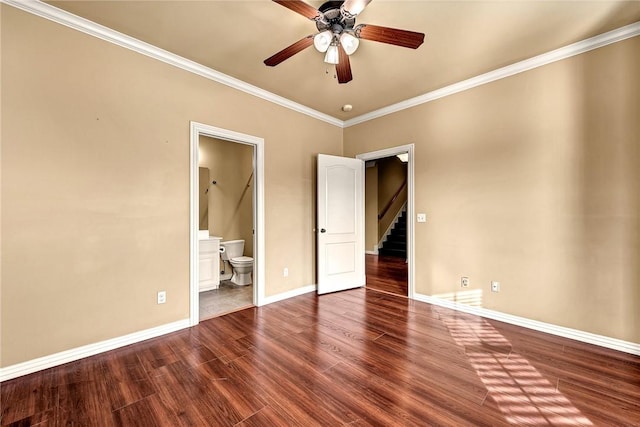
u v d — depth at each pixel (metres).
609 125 2.28
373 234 7.26
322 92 3.39
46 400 1.67
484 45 2.43
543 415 1.54
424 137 3.46
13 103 1.89
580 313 2.42
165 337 2.51
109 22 2.15
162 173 2.57
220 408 1.61
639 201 2.17
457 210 3.18
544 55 2.56
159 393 1.73
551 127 2.56
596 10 2.00
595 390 1.75
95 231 2.21
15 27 1.90
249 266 4.25
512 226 2.79
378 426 1.46
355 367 2.02
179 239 2.68
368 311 3.16
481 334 2.56
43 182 1.99
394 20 2.11
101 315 2.24
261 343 2.39
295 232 3.75
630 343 2.21
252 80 3.09
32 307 1.95
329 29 1.97
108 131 2.27
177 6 1.98
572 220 2.46
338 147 4.36
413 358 2.14
